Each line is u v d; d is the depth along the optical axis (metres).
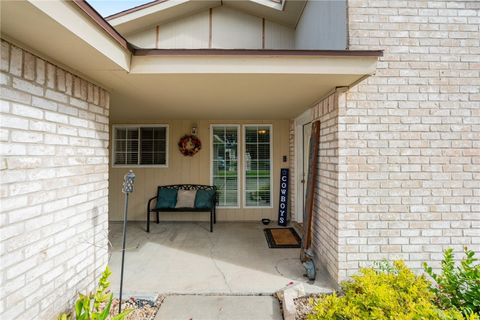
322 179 3.28
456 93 2.73
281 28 5.50
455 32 2.74
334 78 2.44
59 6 1.44
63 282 2.07
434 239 2.70
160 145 5.73
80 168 2.32
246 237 4.52
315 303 2.16
